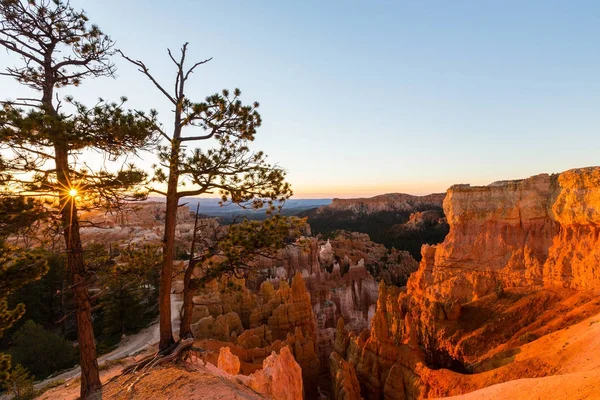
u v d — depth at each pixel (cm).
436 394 2817
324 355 5262
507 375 2538
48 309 5575
